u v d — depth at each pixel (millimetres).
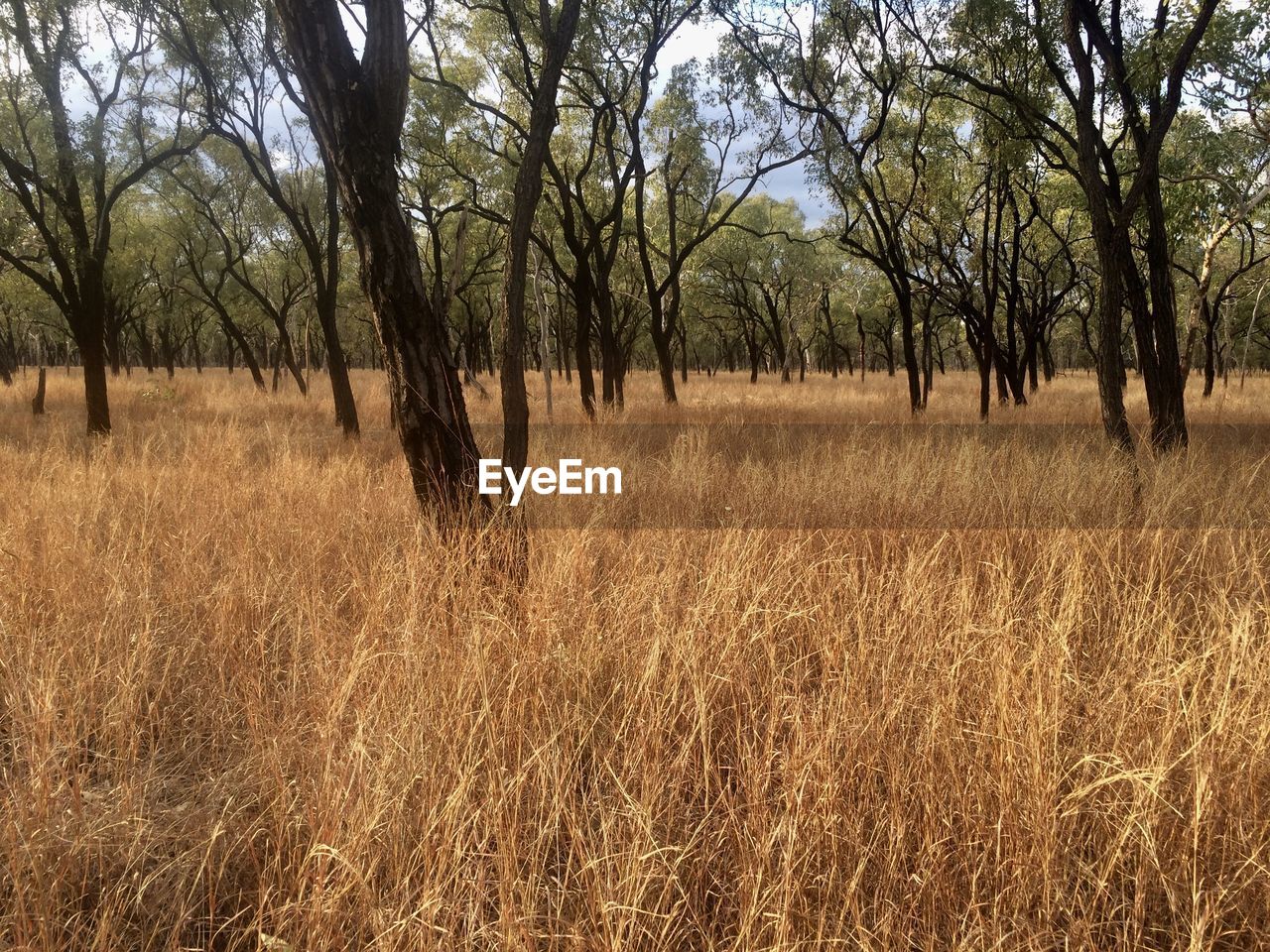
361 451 9047
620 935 1710
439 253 16891
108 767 2602
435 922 1931
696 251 27781
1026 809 2070
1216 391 24266
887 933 1784
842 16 12781
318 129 3961
